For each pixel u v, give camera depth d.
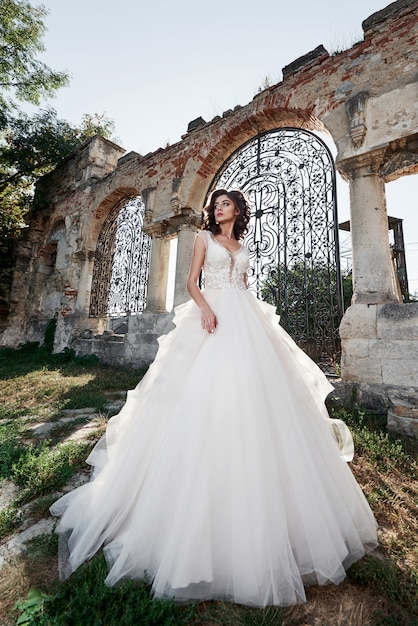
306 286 4.89
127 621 1.02
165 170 7.35
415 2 4.06
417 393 3.27
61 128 12.11
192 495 1.19
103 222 9.80
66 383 5.52
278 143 5.77
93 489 1.63
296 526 1.25
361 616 1.09
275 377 1.43
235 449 1.23
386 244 4.00
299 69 5.21
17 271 11.96
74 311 9.72
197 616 1.08
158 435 1.46
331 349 4.58
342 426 1.77
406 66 4.04
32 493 1.91
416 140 3.90
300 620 1.08
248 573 1.10
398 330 3.56
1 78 10.79
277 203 5.54
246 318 1.57
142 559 1.22
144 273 7.99
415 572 1.31
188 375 1.44
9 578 1.27
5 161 11.38
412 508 1.80
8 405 4.18
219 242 1.79
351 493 1.48
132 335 7.25
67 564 1.34
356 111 4.25
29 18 10.69
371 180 4.19
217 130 6.38
